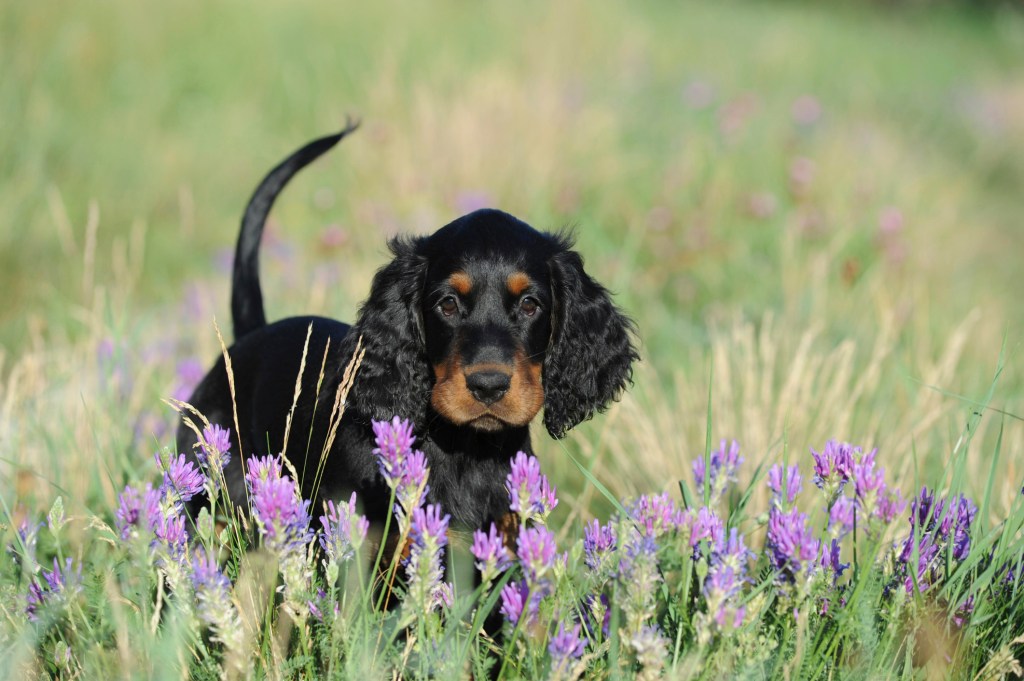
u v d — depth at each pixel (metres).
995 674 3.77
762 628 3.85
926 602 3.94
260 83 15.22
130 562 4.04
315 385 5.17
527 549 3.48
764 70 21.91
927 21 36.19
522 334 4.79
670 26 24.33
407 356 4.95
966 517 4.25
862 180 12.87
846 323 8.56
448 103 13.73
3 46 13.22
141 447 6.23
